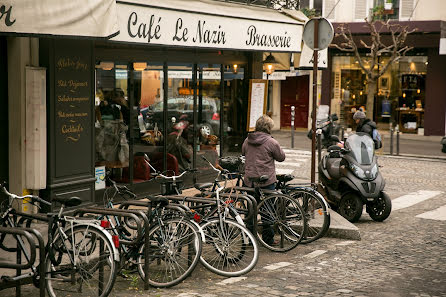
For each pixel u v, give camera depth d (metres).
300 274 7.34
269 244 8.58
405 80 28.19
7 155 8.58
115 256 5.91
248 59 13.22
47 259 6.10
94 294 6.19
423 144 24.73
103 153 9.79
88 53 9.04
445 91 26.94
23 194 8.55
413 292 6.64
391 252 8.59
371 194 10.55
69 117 8.82
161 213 6.95
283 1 13.41
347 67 29.12
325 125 20.64
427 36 26.28
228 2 11.47
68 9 6.99
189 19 9.73
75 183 8.95
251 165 8.65
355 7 27.69
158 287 6.67
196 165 11.95
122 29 8.56
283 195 8.47
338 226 9.52
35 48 8.48
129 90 10.21
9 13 6.46
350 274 7.38
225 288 6.66
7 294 6.38
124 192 7.48
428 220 11.08
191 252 6.84
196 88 11.80
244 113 13.30
